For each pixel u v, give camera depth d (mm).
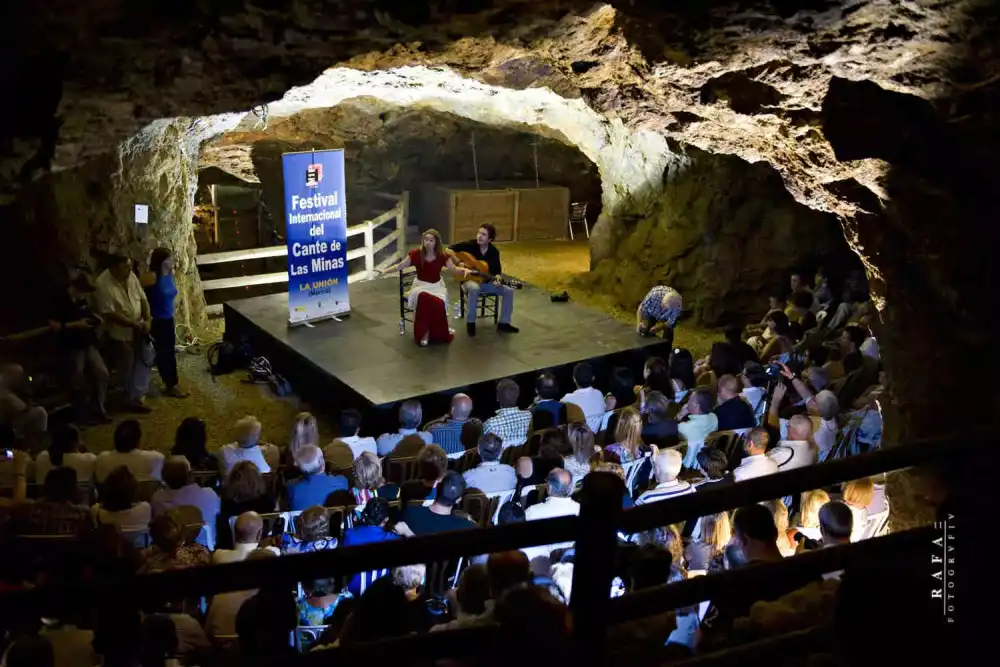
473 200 18953
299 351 10969
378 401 9547
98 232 10742
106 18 7160
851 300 11641
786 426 7648
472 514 6641
